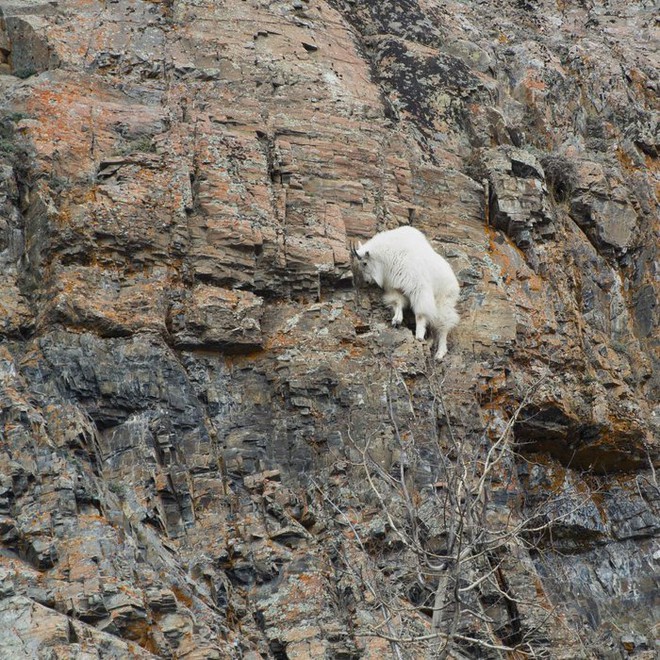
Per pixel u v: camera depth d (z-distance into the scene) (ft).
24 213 162.91
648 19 280.92
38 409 139.13
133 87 185.88
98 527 126.00
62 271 154.40
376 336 163.53
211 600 128.57
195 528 137.59
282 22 207.82
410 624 130.72
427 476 149.07
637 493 178.29
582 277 197.88
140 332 152.15
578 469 180.65
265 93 192.65
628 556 171.01
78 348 147.74
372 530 141.18
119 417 144.87
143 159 169.17
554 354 178.40
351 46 213.46
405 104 207.31
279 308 164.66
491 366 168.86
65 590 118.01
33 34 192.54
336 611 130.72
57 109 173.88
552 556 168.04
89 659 110.32
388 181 187.52
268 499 141.69
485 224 192.34
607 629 159.02
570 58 245.65
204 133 176.45
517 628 144.87
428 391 158.61
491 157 199.00
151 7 204.54
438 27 234.79
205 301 157.99
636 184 218.18
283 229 170.30
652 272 204.44
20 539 123.24
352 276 169.68
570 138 228.02
